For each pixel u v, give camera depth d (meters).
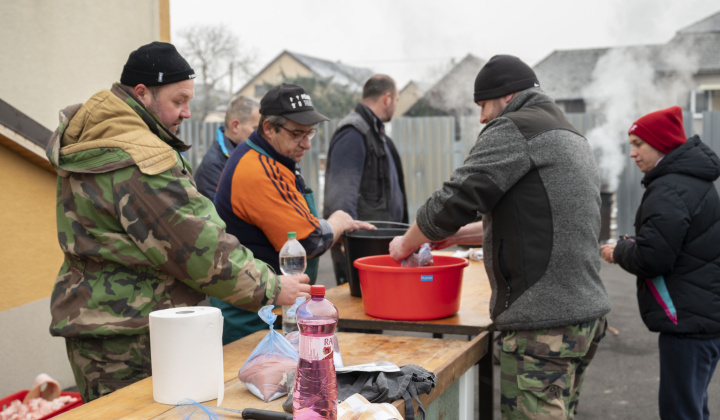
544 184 2.37
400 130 12.80
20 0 4.58
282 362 1.88
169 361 1.79
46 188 4.55
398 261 2.80
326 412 1.58
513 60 2.59
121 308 2.17
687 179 3.07
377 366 1.90
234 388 1.94
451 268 2.65
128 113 2.18
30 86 4.64
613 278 9.02
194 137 13.56
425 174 12.82
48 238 4.57
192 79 2.36
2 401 3.39
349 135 4.52
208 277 2.13
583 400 4.57
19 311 4.38
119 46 5.30
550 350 2.41
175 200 2.10
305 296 2.34
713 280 3.05
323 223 2.96
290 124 2.81
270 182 2.76
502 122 2.41
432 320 2.67
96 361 2.21
